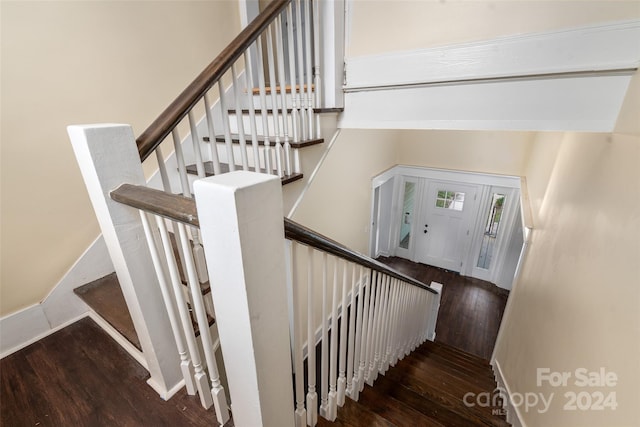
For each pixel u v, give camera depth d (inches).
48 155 54.1
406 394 68.1
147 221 31.1
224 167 70.9
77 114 56.9
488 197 171.3
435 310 123.1
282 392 31.8
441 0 54.5
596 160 52.3
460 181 175.0
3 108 48.2
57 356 50.2
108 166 30.5
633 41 42.2
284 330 29.0
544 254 73.6
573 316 48.1
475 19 52.6
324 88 70.0
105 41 58.8
